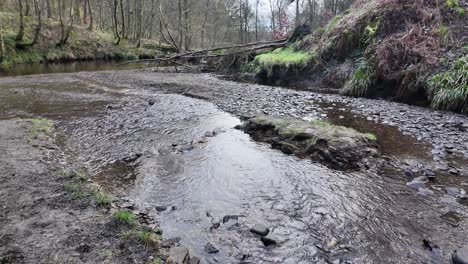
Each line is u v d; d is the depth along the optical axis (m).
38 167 6.99
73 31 37.91
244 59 26.88
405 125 10.88
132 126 10.75
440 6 16.14
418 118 11.73
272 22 42.91
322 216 5.53
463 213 5.60
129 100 14.76
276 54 23.44
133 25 53.38
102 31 47.47
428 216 5.52
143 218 5.40
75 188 6.06
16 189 5.88
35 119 11.08
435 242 4.81
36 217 5.00
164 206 5.83
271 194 6.32
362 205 5.89
